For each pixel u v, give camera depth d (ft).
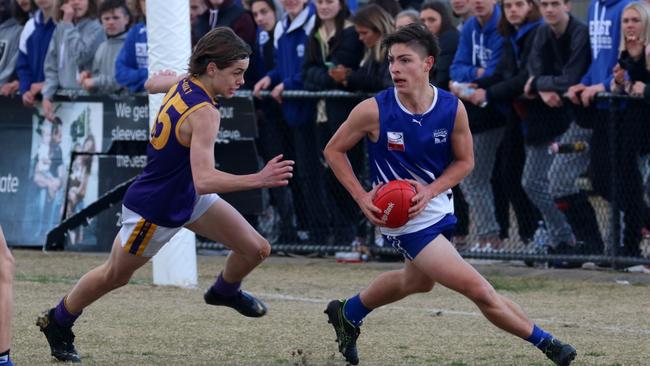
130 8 126.82
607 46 107.65
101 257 122.62
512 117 112.68
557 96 108.47
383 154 62.34
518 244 115.75
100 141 127.54
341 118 117.80
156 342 73.51
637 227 109.09
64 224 126.93
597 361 68.13
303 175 121.49
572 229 111.34
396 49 60.54
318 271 113.29
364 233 120.57
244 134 119.75
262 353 70.23
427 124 61.31
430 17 117.80
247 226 67.21
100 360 67.31
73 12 130.72
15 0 136.56
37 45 131.95
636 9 103.91
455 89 113.09
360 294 66.03
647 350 72.08
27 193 131.85
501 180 114.73
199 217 66.13
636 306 91.86
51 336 66.64
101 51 127.65
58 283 102.17
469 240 116.88
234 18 124.57
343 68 115.65
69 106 129.39
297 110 120.16
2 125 133.08
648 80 105.19
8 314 56.90
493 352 71.20
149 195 63.67
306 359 68.23
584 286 102.58
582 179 110.11
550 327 81.25
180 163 63.10
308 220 122.11
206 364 66.49
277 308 89.45
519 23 111.24
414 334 77.97
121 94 126.52
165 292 96.89
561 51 109.50
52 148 130.62
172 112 62.49
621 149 108.27
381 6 120.57
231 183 59.98
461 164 61.77
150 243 64.64
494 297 59.93
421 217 61.05
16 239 131.54
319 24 118.83
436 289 101.14
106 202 125.59
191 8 125.08
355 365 66.85
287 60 121.80
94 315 83.97
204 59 62.23
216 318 83.56
